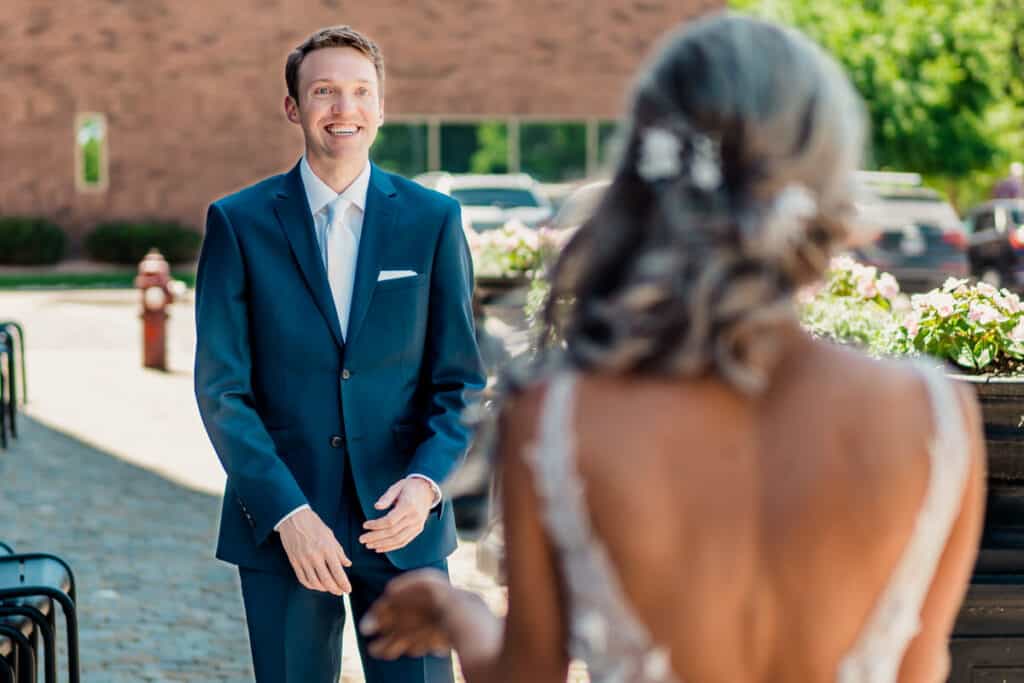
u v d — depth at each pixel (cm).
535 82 2969
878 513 148
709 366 151
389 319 347
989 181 3133
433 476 342
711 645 149
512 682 162
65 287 2464
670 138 153
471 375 354
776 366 153
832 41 2891
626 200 158
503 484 159
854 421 150
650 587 150
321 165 349
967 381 403
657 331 150
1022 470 398
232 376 342
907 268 1764
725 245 150
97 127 2969
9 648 378
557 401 154
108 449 1050
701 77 153
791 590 149
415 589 182
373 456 347
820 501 148
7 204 2947
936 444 150
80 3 2938
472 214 2114
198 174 2986
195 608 664
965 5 2916
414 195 358
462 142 2970
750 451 150
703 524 149
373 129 351
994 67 2908
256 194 352
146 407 1237
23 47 2928
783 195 150
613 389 153
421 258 351
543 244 174
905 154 2917
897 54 2897
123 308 2094
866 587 149
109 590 688
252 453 335
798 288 156
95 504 874
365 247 348
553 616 159
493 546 183
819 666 149
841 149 154
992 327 484
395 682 349
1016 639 396
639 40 2975
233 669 580
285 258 346
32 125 2944
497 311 1047
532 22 2956
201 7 2959
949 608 157
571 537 152
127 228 2850
